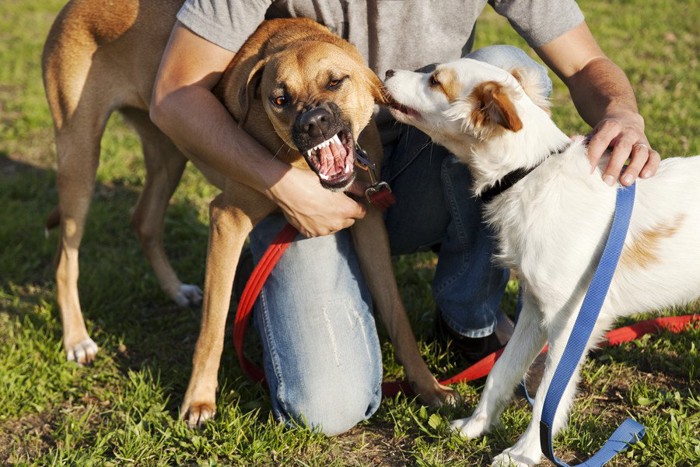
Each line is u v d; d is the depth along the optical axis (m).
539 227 2.71
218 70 3.04
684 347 3.35
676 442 2.71
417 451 2.83
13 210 5.16
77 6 3.59
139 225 4.09
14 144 6.19
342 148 2.79
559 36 3.13
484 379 3.31
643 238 2.76
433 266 4.27
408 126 3.25
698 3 8.88
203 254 4.59
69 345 3.65
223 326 3.12
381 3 2.99
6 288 4.34
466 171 3.08
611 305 2.87
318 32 3.00
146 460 2.88
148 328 3.93
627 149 2.65
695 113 5.72
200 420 3.04
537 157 2.74
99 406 3.29
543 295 2.74
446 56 3.16
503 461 2.71
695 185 2.78
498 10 3.16
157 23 3.39
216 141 2.90
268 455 2.88
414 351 3.14
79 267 4.46
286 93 2.79
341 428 2.96
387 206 3.12
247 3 2.95
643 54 7.29
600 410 3.06
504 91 2.70
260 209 3.05
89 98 3.62
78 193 3.71
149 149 3.97
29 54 8.19
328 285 3.02
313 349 2.95
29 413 3.25
